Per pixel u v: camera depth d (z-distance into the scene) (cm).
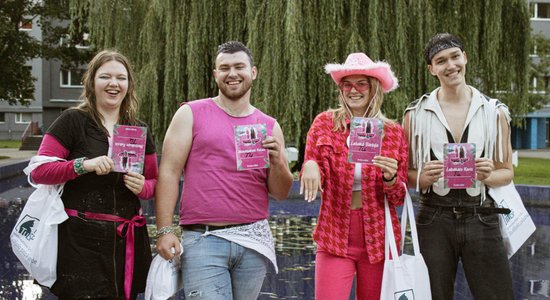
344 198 327
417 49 1154
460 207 327
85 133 299
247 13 1180
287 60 1149
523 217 338
